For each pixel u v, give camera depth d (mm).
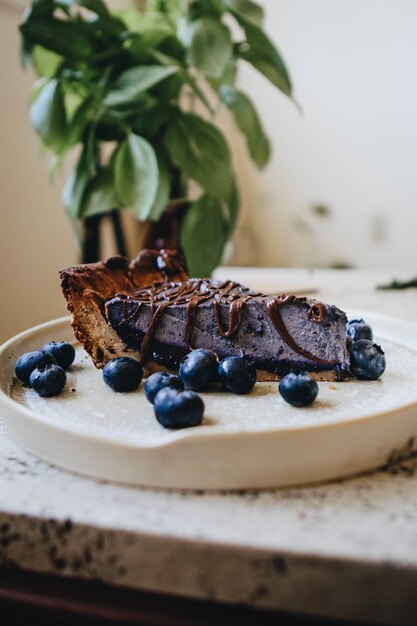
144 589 219
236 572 211
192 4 473
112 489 240
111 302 344
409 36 896
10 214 592
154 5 507
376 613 205
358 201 990
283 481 240
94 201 463
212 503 231
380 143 954
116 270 375
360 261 1010
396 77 920
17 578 230
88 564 223
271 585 209
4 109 578
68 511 226
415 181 943
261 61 476
